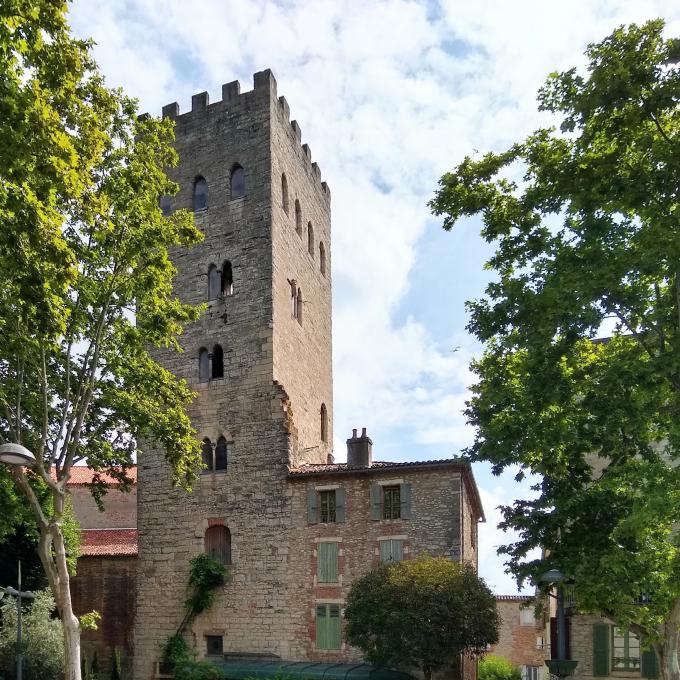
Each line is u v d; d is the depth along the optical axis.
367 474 33.97
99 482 29.11
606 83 18.31
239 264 39.03
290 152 42.78
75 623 21.73
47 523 22.89
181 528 36.94
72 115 18.89
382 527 33.22
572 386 20.67
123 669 36.50
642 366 18.70
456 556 31.78
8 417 23.41
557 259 20.42
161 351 39.66
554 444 20.97
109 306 25.58
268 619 34.19
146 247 24.19
